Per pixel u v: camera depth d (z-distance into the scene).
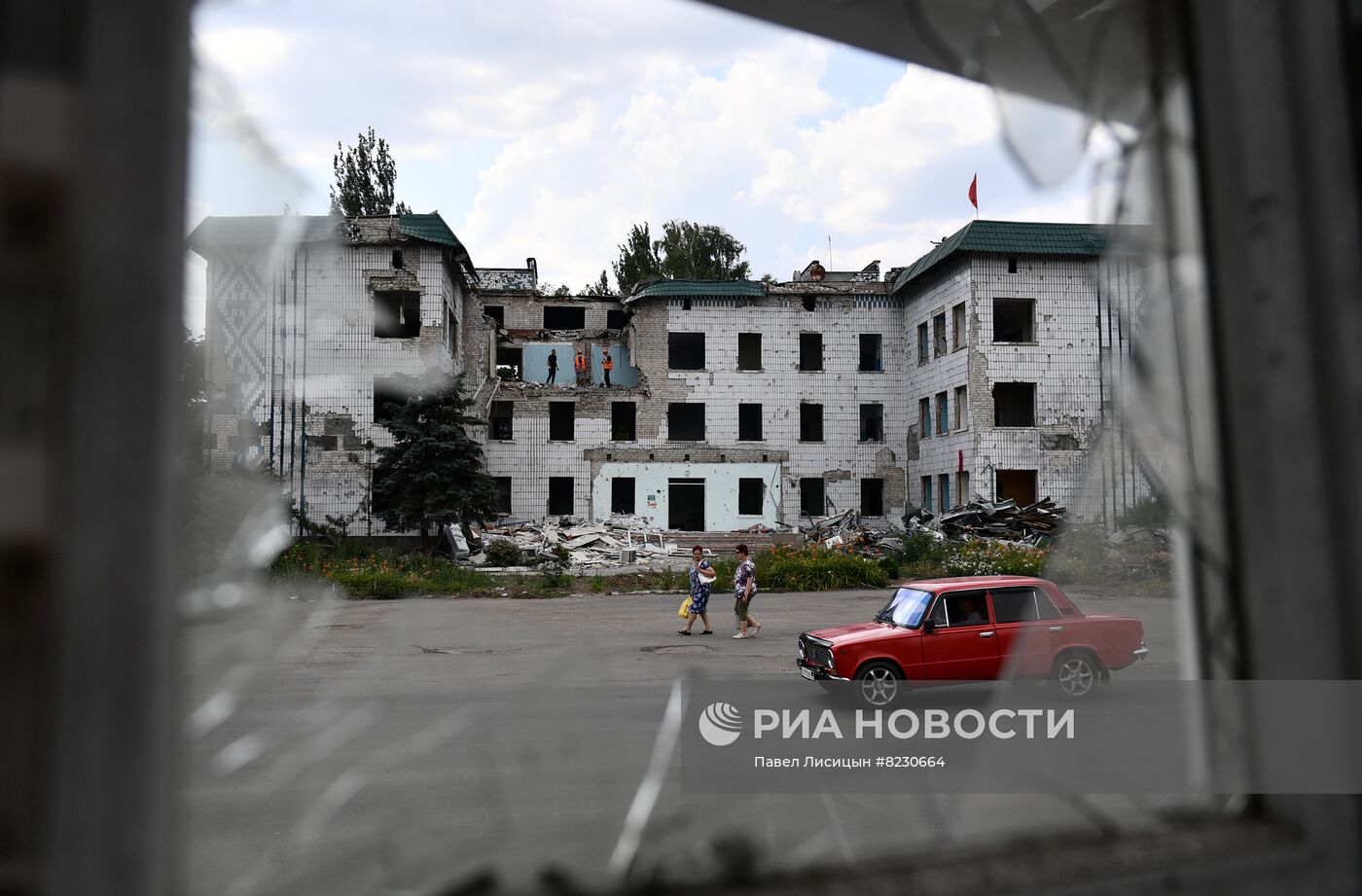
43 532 0.84
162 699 0.87
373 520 26.44
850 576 21.61
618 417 38.44
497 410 36.81
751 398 37.03
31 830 0.82
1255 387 1.48
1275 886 1.39
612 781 3.16
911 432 36.69
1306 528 1.44
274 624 1.24
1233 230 1.51
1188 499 1.65
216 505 1.20
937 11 1.52
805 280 38.31
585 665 9.19
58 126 0.86
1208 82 1.54
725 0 1.45
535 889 1.22
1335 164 1.48
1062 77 1.64
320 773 1.58
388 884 1.25
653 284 37.09
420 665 9.20
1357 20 1.50
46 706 0.83
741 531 34.28
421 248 27.41
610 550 28.42
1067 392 30.94
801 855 1.32
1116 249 1.75
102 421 0.85
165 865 0.87
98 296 0.85
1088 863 1.31
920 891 1.22
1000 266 31.36
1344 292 1.45
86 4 0.87
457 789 3.31
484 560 25.28
